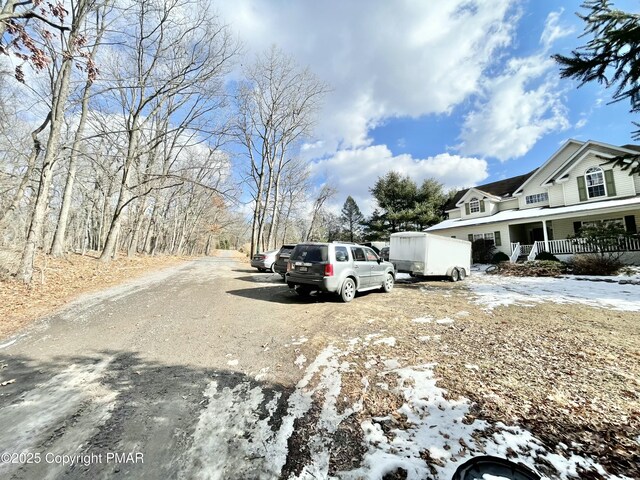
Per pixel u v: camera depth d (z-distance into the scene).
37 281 9.20
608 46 5.11
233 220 51.91
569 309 6.55
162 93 16.42
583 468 1.96
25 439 2.33
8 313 6.23
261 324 5.54
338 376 3.41
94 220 32.88
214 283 11.01
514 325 5.34
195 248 57.53
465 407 2.71
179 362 3.84
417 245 11.95
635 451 2.11
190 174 18.80
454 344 4.38
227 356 4.04
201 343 4.54
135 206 27.97
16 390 3.11
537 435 2.30
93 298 7.92
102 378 3.39
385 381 3.26
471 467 1.93
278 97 24.61
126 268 15.07
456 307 6.91
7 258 9.81
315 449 2.21
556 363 3.64
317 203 41.19
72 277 10.73
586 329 5.04
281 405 2.83
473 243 21.33
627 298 7.66
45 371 3.57
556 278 12.45
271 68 23.83
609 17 5.28
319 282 7.25
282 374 3.49
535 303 7.27
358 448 2.21
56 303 7.25
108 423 2.54
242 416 2.65
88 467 2.03
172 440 2.32
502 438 2.26
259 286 10.28
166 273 14.46
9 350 4.23
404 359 3.84
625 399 2.80
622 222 15.78
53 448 2.22
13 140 16.69
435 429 2.40
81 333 5.00
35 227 9.14
